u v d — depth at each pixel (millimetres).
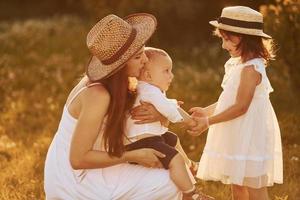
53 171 4891
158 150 4758
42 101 10781
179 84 11430
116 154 4688
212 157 5215
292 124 8164
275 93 9602
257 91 5105
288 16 9094
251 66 5062
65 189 4832
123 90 4676
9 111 10227
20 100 10789
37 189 6469
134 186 4746
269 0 12500
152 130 4828
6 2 23750
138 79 4949
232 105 5062
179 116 4793
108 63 4625
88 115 4629
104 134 4707
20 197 6191
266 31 9188
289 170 6684
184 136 7938
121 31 4617
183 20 15016
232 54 5242
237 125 5109
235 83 5129
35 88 11695
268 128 5148
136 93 4859
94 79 4699
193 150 7621
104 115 4680
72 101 4820
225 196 6070
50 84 11898
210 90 10953
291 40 9172
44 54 14555
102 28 4637
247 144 5074
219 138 5188
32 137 8789
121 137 4707
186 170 4746
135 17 4922
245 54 5137
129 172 4797
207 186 6320
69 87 11594
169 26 14867
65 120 4887
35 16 22672
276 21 9133
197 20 15312
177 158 4738
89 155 4688
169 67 4953
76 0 21344
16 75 12539
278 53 9234
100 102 4633
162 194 4746
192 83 11438
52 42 15430
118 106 4660
